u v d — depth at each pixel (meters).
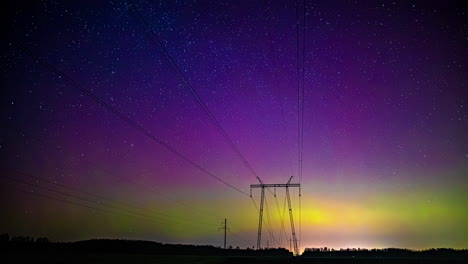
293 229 53.22
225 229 75.06
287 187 51.88
